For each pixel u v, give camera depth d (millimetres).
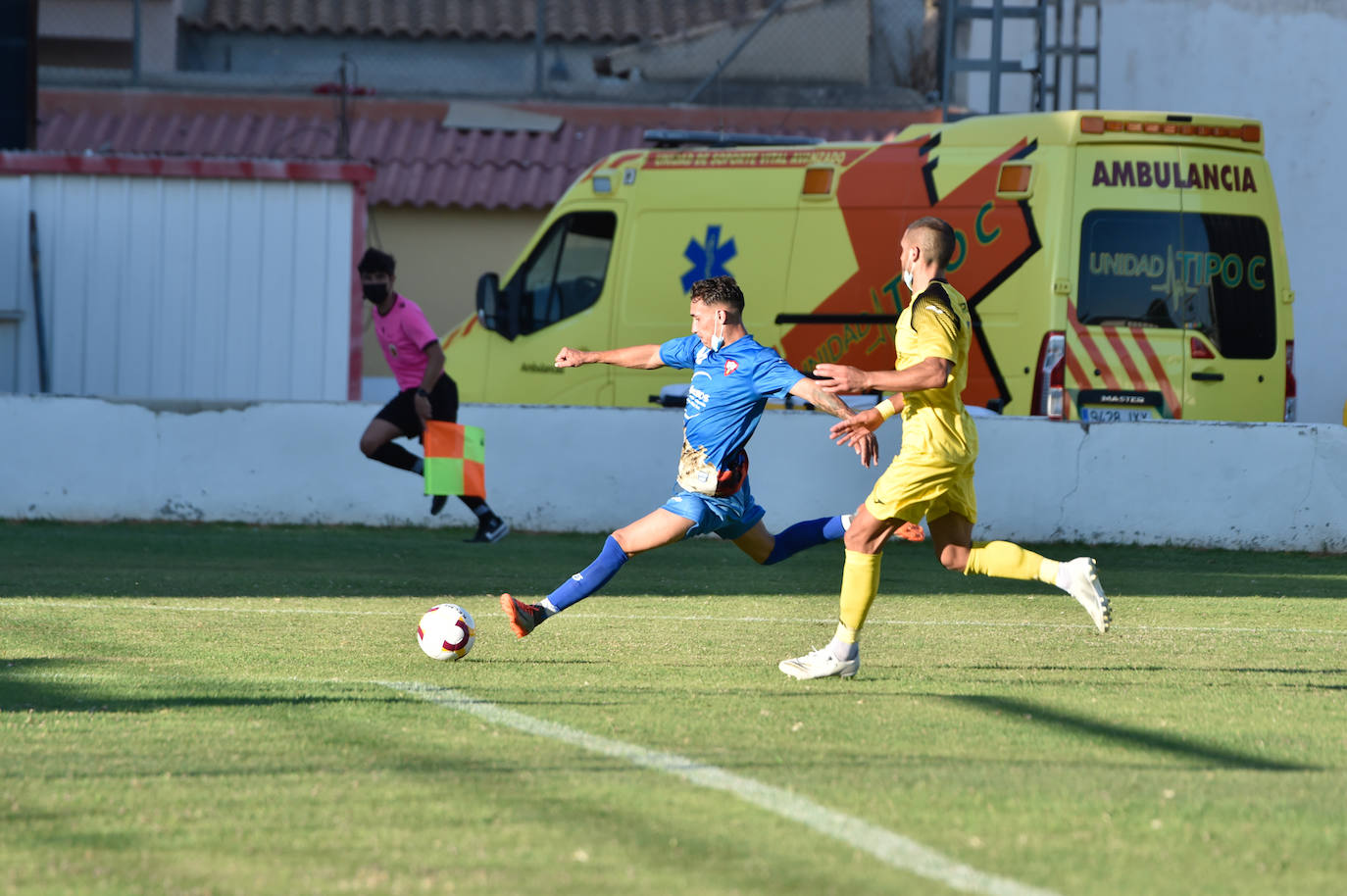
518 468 48719
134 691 19891
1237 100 82875
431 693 19984
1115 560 43219
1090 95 82688
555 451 48688
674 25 92750
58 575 35031
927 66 85562
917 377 20172
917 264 21281
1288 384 50438
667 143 58906
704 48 85938
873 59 86000
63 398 48969
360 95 85562
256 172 58688
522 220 80188
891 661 24094
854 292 52719
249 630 26625
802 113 83562
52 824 13094
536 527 48688
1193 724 18281
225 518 49000
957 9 79812
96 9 87375
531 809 13711
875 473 47656
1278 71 82250
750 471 47812
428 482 42625
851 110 83625
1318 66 81625
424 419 42094
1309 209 82250
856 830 13016
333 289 59219
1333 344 82312
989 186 50750
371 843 12578
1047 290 49656
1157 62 83312
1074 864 12109
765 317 54125
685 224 55594
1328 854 12461
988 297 50625
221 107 84750
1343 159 81500
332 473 48938
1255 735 17625
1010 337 50312
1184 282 49625
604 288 57000
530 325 58594
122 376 59000
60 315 58812
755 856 12242
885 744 16844
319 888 11383
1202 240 49688
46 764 15414
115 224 58750
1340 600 34281
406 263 80750
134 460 49031
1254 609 32500
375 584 34531
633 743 16703
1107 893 11375
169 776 14883
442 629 23047
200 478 49062
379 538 45781
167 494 49094
